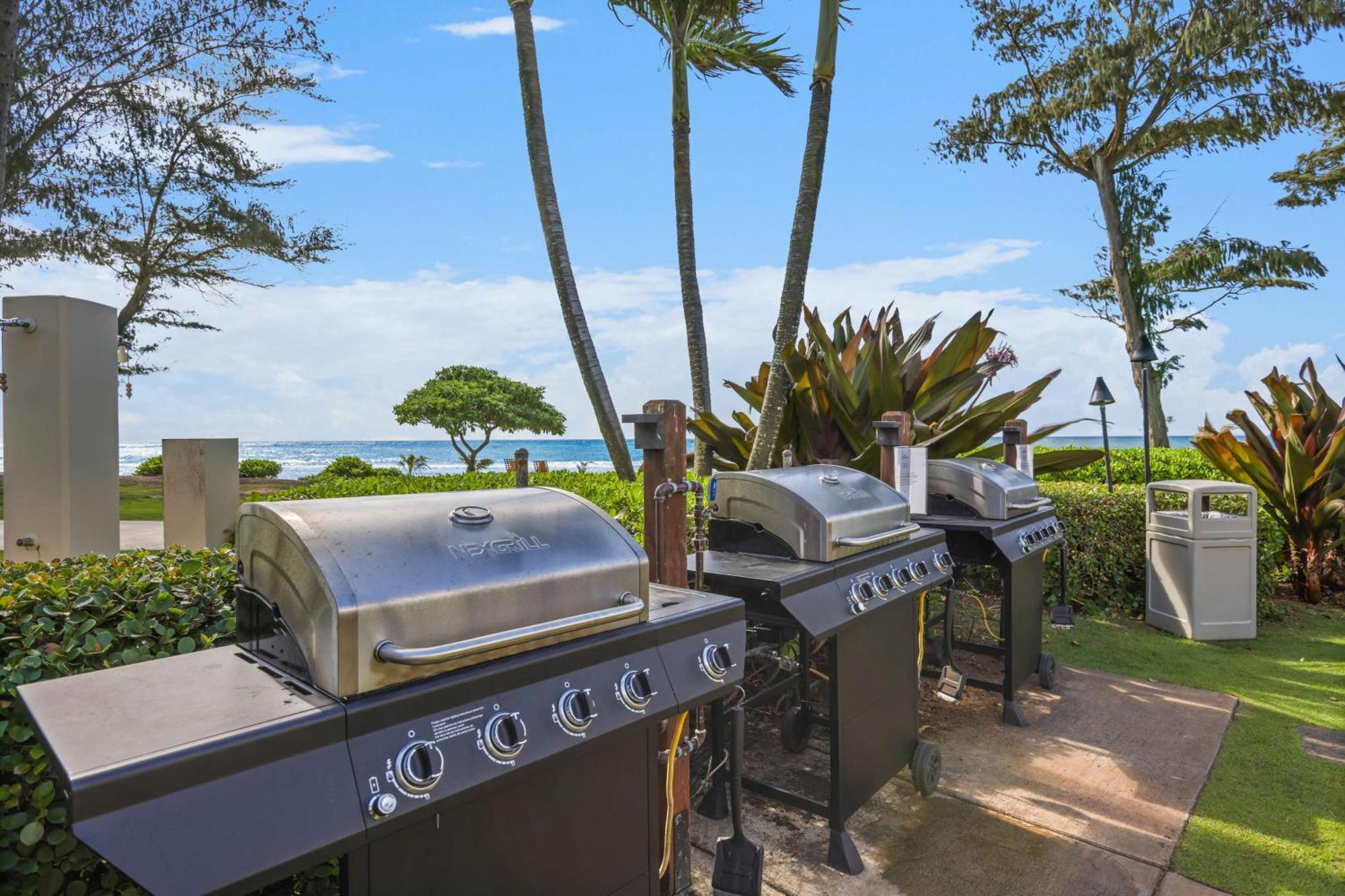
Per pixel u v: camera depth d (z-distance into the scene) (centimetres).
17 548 357
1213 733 313
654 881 144
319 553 105
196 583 195
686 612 148
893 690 240
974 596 412
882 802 256
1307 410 566
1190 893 206
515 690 114
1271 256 1448
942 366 442
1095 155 1477
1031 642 350
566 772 125
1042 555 366
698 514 206
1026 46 1458
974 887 208
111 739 85
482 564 118
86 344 368
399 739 100
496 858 114
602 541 139
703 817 250
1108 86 1334
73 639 164
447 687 106
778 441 452
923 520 331
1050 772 278
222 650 127
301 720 92
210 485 409
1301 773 277
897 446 287
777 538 226
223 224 1439
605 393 473
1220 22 1236
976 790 264
